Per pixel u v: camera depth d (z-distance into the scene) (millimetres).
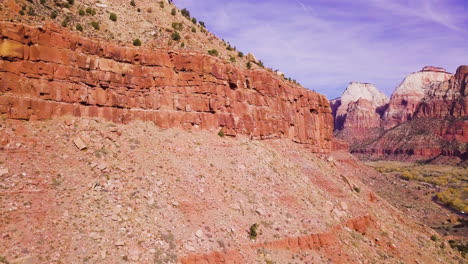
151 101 52031
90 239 32625
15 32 42281
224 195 45125
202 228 38906
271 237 42406
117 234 34156
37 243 30672
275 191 50750
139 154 45000
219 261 36844
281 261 40094
